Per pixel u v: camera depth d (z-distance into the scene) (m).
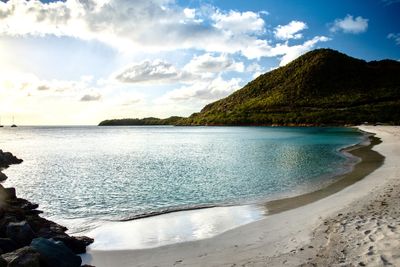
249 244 11.50
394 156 35.28
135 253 11.41
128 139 95.69
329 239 10.91
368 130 94.94
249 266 9.50
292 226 13.11
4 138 110.19
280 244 11.11
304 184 23.27
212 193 21.75
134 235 13.52
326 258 9.45
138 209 18.20
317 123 156.75
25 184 26.95
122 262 10.65
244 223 14.45
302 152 45.69
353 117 152.75
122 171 32.66
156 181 26.62
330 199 17.58
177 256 10.91
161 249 11.71
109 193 22.75
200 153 48.78
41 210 18.42
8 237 11.47
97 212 17.83
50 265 9.45
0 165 37.81
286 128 148.62
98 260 10.86
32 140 96.31
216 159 40.66
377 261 8.84
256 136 91.69
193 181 26.22
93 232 14.12
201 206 18.30
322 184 22.66
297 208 16.33
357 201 15.99
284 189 22.02
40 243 9.92
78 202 20.36
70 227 14.98
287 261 9.56
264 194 20.81
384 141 58.00
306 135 89.25
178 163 37.84
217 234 13.09
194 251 11.29
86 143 79.31
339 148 49.75
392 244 9.80
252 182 25.12
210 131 146.00
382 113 152.50
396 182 20.17
